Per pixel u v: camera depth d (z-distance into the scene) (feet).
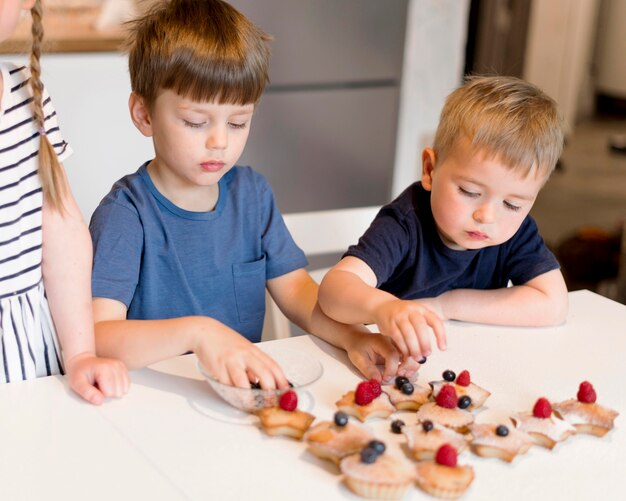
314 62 9.13
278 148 9.30
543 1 14.92
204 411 3.04
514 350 3.71
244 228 4.40
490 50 13.19
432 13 9.55
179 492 2.57
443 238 4.25
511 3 13.12
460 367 3.51
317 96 9.25
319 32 9.02
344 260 4.04
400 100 9.73
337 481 2.67
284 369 3.37
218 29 3.72
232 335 3.18
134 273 3.95
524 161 3.69
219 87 3.67
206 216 4.22
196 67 3.63
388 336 3.51
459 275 4.34
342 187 9.81
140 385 3.21
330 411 3.09
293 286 4.44
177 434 2.89
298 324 4.35
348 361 3.58
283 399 2.94
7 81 3.43
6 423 2.89
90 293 3.60
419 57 9.68
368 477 2.56
